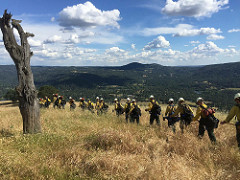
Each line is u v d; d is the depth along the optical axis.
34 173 3.05
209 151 3.80
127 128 5.77
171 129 5.37
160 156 3.64
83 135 5.24
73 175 3.12
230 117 4.23
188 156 3.59
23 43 5.54
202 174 2.93
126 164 3.27
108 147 4.14
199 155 3.66
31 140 4.65
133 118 7.48
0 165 3.20
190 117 5.61
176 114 5.72
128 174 3.02
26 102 5.49
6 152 3.71
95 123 6.93
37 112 5.66
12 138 4.87
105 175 3.02
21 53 5.46
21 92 5.45
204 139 4.57
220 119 8.15
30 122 5.50
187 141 4.12
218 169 3.09
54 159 3.55
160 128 5.90
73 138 4.95
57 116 8.94
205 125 4.61
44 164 3.34
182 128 5.55
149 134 4.95
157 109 6.70
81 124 6.97
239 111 4.09
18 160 3.42
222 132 5.17
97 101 11.70
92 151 3.99
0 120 8.33
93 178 2.99
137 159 3.52
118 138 4.36
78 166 3.33
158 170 2.98
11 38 5.34
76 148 4.09
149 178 2.86
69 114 9.59
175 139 4.36
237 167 3.08
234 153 3.44
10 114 11.78
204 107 4.62
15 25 5.51
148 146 4.23
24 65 5.49
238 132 4.11
